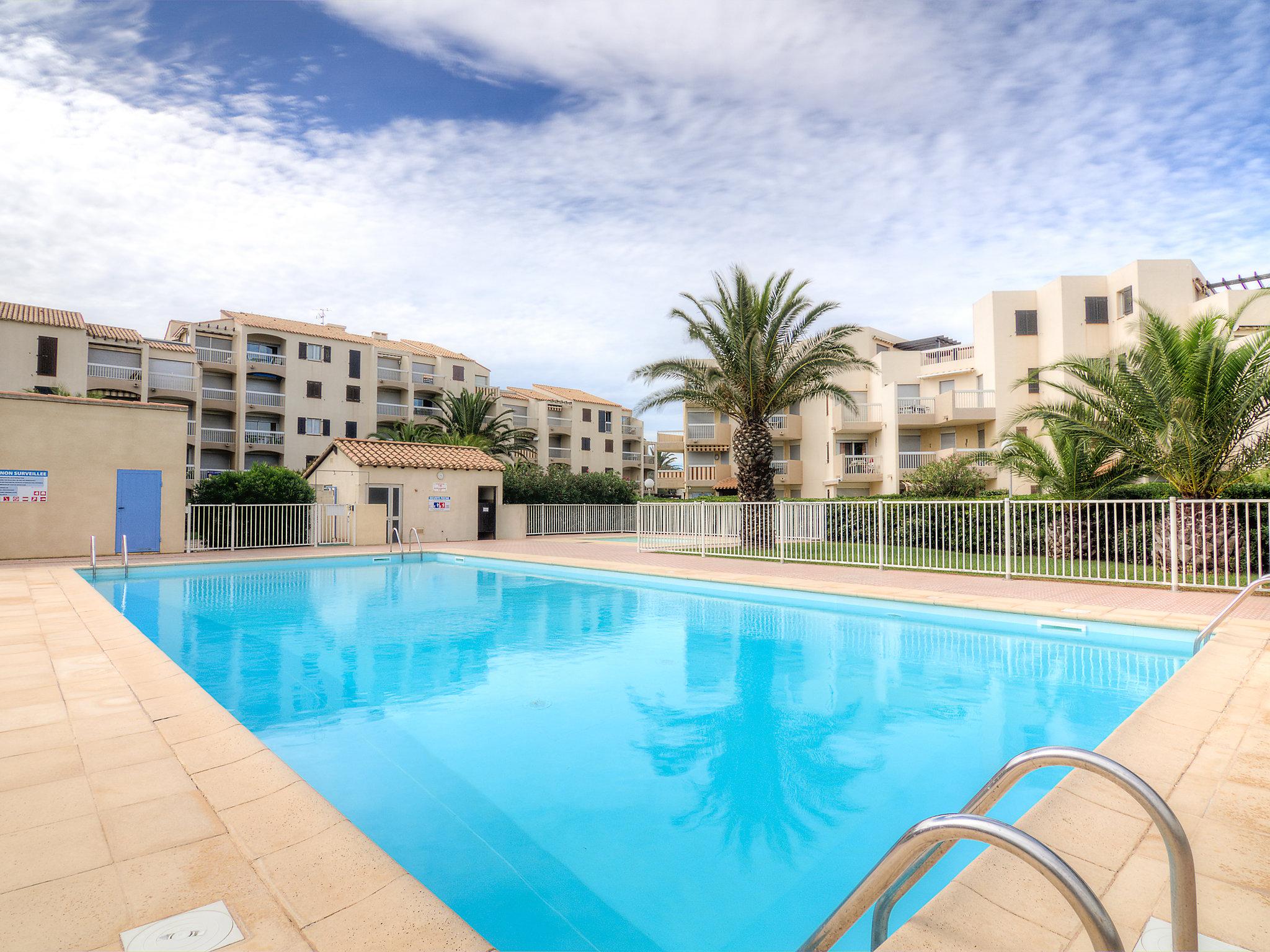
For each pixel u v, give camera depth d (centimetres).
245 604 1159
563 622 987
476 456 2714
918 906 280
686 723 526
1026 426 2788
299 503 2188
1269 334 1098
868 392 3547
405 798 390
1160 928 208
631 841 340
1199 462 1216
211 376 4016
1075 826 285
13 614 871
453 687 635
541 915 277
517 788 405
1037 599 968
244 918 217
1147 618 795
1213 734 404
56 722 432
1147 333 1245
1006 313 2878
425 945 202
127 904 225
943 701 584
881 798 389
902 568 1364
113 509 1727
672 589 1345
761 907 282
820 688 627
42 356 3105
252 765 356
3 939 203
